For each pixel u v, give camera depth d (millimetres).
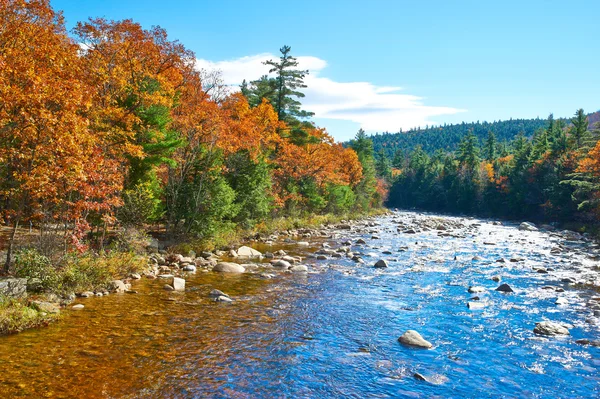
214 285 16438
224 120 28531
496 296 16156
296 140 52875
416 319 13055
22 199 13859
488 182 92625
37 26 18188
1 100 12391
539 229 53438
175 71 28469
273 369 9031
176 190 24875
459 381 8766
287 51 53469
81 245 14375
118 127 19500
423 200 119875
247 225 32031
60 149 13070
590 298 15938
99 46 24906
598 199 47281
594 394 8305
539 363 9797
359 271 20625
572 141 70438
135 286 15633
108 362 8922
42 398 7266
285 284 17234
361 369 9234
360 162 76812
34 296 12438
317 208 50719
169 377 8383
